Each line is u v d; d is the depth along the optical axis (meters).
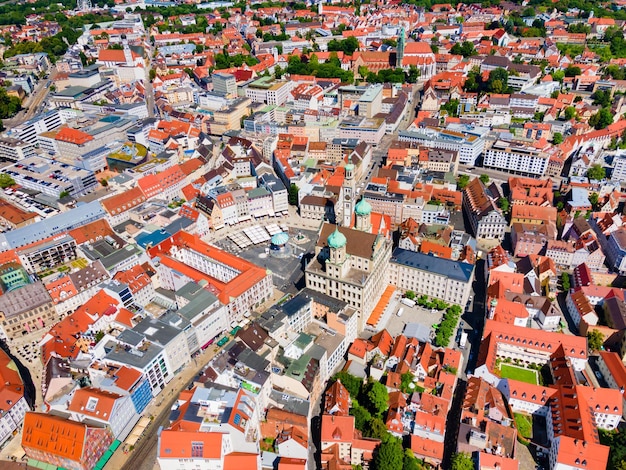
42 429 190.62
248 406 190.88
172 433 178.75
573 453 183.25
